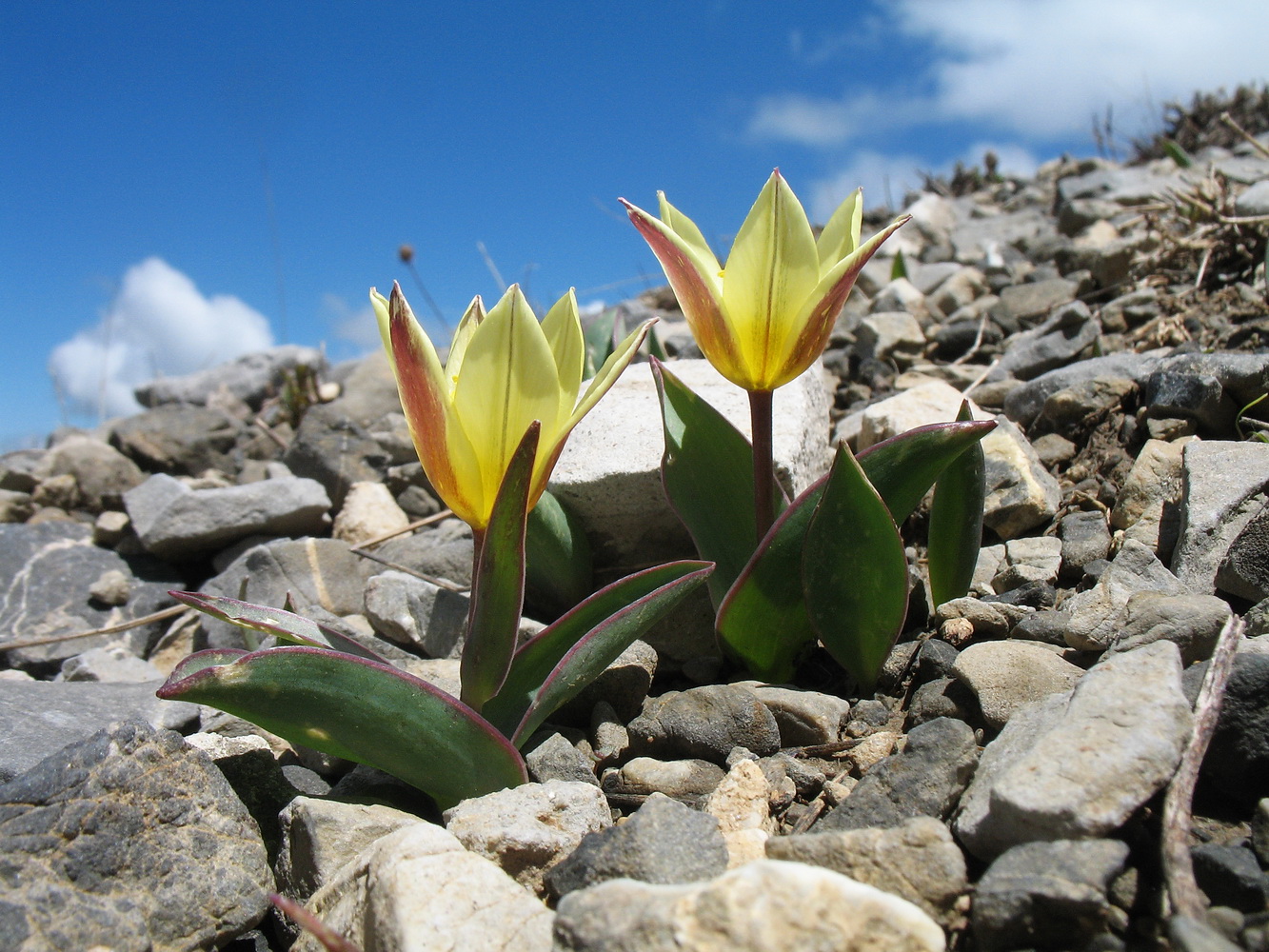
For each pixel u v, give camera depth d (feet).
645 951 0.42
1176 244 1.40
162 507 1.28
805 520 0.70
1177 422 0.97
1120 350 1.26
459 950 0.47
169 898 0.56
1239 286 1.26
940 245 2.20
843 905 0.42
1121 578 0.74
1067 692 0.59
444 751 0.60
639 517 0.92
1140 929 0.46
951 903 0.48
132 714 0.85
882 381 1.44
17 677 1.06
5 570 1.26
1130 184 2.19
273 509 1.28
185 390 2.15
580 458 0.94
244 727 0.82
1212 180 1.48
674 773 0.67
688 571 0.65
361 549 1.21
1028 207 2.62
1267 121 2.82
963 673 0.66
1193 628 0.62
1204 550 0.76
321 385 2.10
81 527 1.40
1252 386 0.93
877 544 0.67
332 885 0.55
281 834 0.63
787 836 0.54
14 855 0.53
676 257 0.64
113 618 1.23
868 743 0.66
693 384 1.08
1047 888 0.45
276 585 1.10
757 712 0.70
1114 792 0.48
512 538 0.58
